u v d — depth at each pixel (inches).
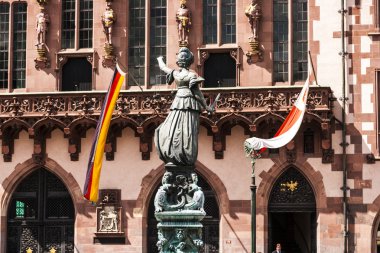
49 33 1657.2
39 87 1649.9
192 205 749.3
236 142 1584.6
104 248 1608.0
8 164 1642.5
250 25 1598.2
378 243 1568.7
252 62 1598.2
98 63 1637.6
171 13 1626.5
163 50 1630.2
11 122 1603.1
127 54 1635.1
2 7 1683.1
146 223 1608.0
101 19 1641.2
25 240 1641.2
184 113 753.6
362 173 1553.9
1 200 1638.8
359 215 1547.7
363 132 1561.3
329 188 1557.6
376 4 1582.2
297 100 1464.1
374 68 1572.3
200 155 1592.0
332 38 1585.9
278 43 1605.6
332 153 1561.3
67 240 1636.3
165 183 757.3
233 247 1571.1
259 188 1574.8
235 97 1541.6
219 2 1612.9
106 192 1610.5
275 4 1611.7
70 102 1590.8
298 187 1581.0
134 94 1567.4
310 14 1593.3
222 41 1614.2
